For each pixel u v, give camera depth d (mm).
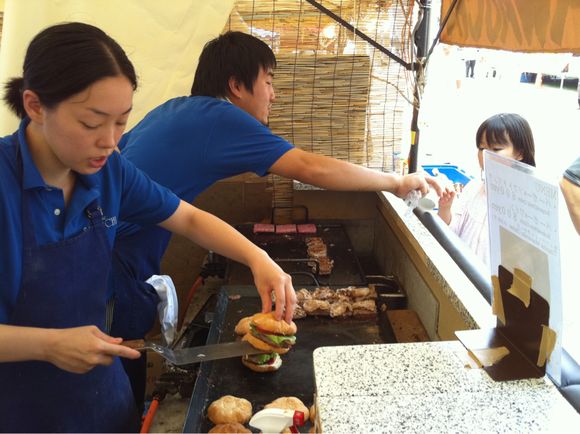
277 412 1107
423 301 1669
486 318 1143
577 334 1057
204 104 1566
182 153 1538
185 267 2482
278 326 1204
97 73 836
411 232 1675
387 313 1697
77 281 1063
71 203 1041
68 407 1124
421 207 1812
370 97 2166
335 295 1660
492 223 914
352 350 921
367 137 2211
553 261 766
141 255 1592
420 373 860
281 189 2387
